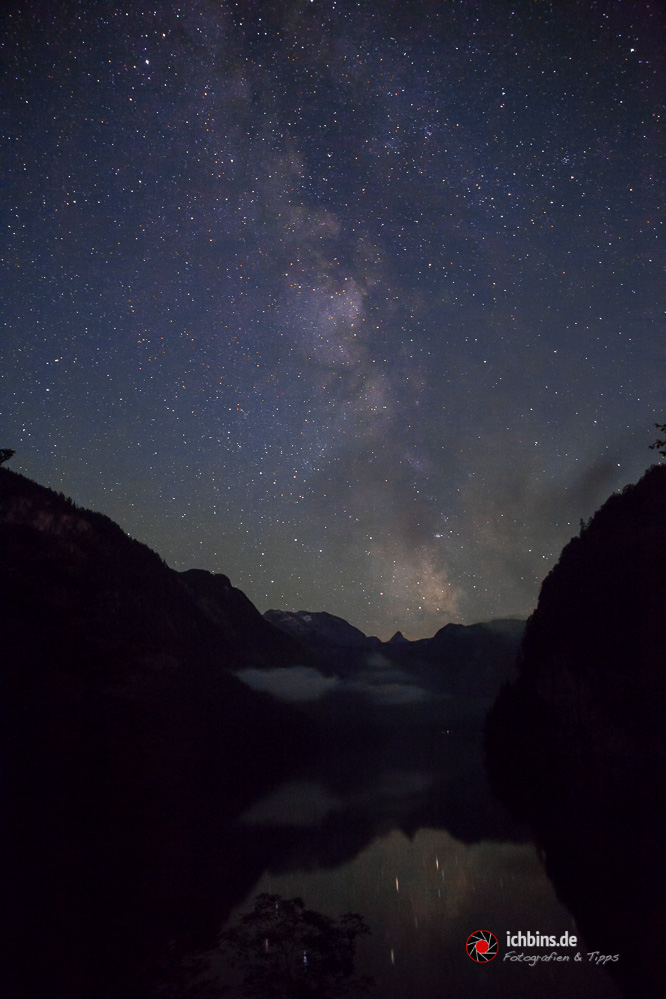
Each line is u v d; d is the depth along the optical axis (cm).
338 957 1075
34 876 1241
